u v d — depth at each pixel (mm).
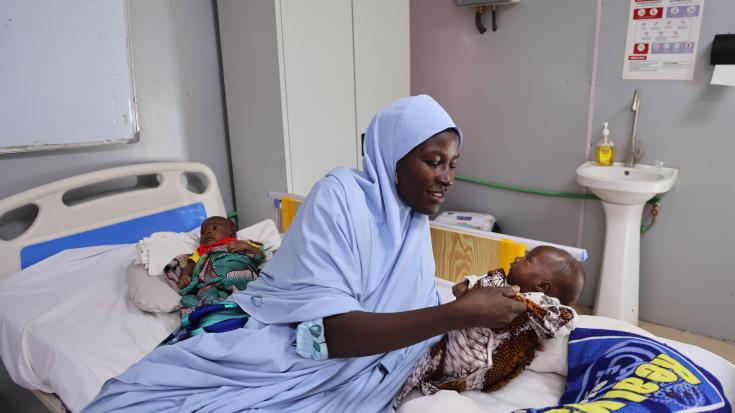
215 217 2041
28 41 1896
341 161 2637
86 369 1410
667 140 2469
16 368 1635
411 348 1198
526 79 2812
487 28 2875
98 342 1527
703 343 2492
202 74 2506
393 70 2854
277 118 2320
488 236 1589
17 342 1612
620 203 2389
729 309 2473
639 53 2441
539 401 1124
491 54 2900
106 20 2088
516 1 2682
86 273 1902
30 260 1889
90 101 2092
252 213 2641
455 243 1679
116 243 2133
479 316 873
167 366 1032
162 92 2371
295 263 1002
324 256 970
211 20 2496
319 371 1022
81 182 1998
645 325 2688
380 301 1068
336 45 2480
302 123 2391
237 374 1003
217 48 2541
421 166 1021
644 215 2594
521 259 1203
